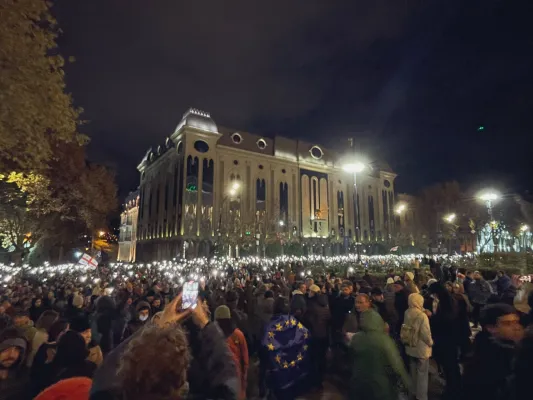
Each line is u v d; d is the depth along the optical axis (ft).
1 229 97.60
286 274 70.44
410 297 20.36
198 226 187.32
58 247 140.15
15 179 59.82
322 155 250.98
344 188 254.88
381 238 263.70
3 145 30.30
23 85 27.96
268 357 16.48
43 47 29.94
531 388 11.20
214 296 33.42
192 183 192.44
